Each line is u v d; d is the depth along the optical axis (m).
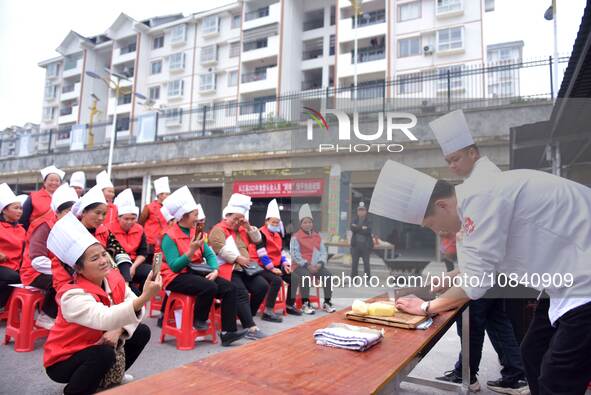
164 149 13.63
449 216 1.29
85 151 15.59
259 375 1.07
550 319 1.54
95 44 32.75
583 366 1.41
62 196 3.70
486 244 1.36
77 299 2.11
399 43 20.28
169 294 3.67
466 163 1.31
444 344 3.90
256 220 11.71
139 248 4.34
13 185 18.09
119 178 14.47
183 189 3.82
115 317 2.05
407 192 1.26
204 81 26.20
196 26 27.30
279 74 23.62
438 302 1.67
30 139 18.28
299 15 25.05
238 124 13.46
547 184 1.45
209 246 4.16
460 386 2.65
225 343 3.61
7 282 3.77
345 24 21.80
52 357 2.14
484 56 18.48
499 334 2.76
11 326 3.47
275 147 11.66
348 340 1.33
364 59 21.56
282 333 1.53
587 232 1.42
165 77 27.98
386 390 1.13
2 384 2.63
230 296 3.66
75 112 31.70
